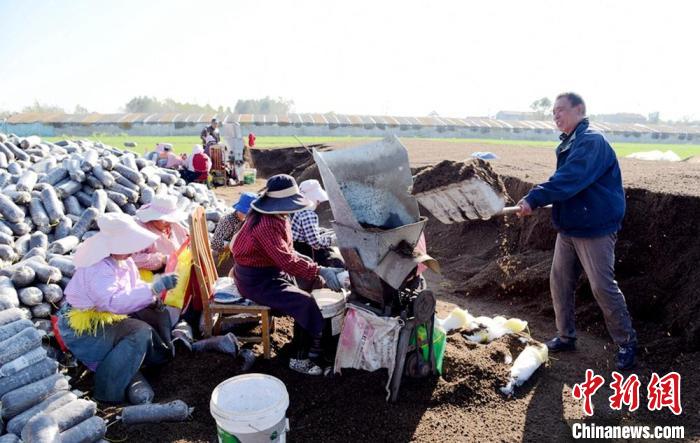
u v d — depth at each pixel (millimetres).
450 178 3816
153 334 3895
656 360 4281
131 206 6785
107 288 3588
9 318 3682
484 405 3742
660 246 5016
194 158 13445
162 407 3385
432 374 3932
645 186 5500
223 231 5180
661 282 4887
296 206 3719
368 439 3352
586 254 4051
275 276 4000
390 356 3654
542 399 3836
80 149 9180
